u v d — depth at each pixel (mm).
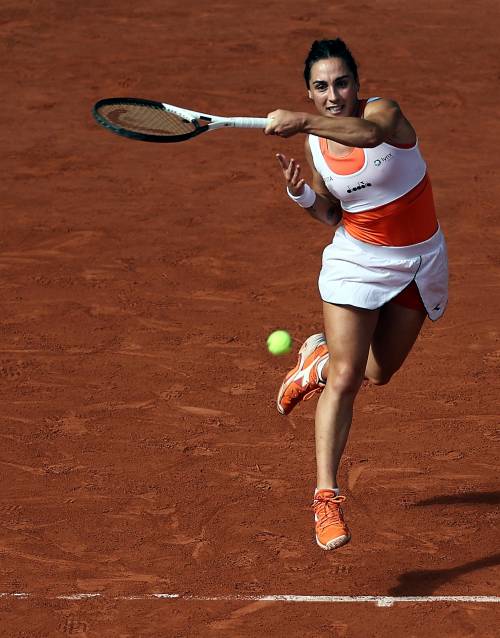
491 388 28281
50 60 65688
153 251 39062
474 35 71250
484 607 19109
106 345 31141
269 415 26859
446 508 22641
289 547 21250
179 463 24500
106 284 36031
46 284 36062
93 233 40906
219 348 30891
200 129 19000
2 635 18438
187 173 48031
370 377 21984
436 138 52594
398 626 18594
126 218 42562
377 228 19516
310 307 34031
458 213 42781
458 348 30766
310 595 19609
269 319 33062
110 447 25234
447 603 19250
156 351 30688
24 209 43469
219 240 40156
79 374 29219
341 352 19781
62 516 22328
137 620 18859
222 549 21188
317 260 38156
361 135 17859
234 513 22469
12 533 21688
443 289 20547
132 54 66938
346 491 23375
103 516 22328
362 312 19719
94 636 18406
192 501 22922
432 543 21359
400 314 20562
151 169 48594
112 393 28062
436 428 26125
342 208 19875
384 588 19797
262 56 66688
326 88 18859
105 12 76438
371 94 59812
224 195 45219
